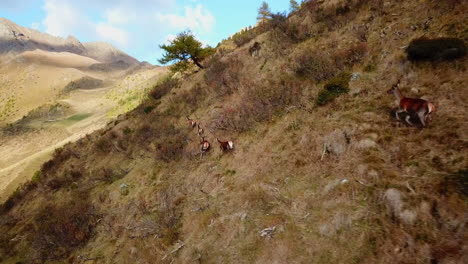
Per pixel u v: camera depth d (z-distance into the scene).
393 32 10.70
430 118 6.54
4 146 126.25
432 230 4.59
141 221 10.26
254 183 8.41
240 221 7.28
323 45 13.68
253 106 12.20
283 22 19.06
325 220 5.89
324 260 5.25
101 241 10.63
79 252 10.55
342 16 14.80
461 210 4.51
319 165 7.46
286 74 13.66
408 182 5.46
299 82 11.99
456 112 6.39
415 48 8.62
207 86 19.30
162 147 14.32
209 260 6.85
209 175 10.42
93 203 13.70
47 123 145.38
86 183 16.67
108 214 12.10
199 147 12.75
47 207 16.42
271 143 9.66
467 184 4.79
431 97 7.21
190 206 9.36
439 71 7.82
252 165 9.33
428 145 6.04
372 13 13.04
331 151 7.53
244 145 10.69
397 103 7.54
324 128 8.45
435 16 9.78
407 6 11.58
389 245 4.80
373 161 6.44
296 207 6.66
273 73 14.88
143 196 11.95
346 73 10.14
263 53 17.48
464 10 8.91
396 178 5.73
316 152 7.90
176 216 9.30
